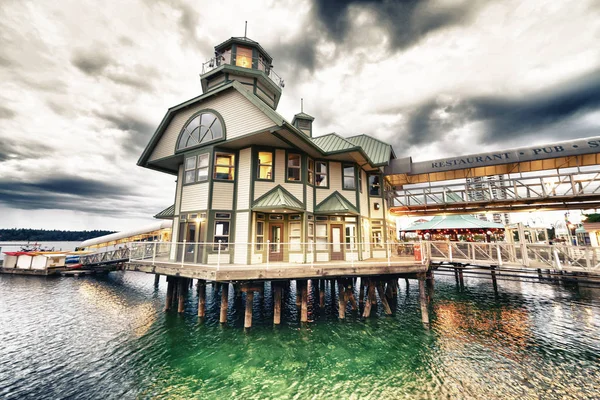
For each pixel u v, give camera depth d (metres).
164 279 26.81
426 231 17.98
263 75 15.72
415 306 14.74
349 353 8.75
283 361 8.21
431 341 9.75
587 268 10.42
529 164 17.47
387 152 17.69
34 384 7.05
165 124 15.27
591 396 6.42
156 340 9.90
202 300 12.13
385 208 18.25
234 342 9.63
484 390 6.68
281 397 6.39
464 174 20.00
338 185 15.48
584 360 8.25
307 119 18.28
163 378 7.28
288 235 13.42
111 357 8.57
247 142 12.71
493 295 17.61
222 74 15.68
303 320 11.35
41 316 13.39
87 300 16.98
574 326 11.43
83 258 27.98
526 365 7.96
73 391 6.70
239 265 10.83
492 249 12.87
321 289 14.32
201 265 10.43
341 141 16.05
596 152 14.44
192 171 13.70
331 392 6.60
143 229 33.03
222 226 12.49
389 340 9.82
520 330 10.91
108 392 6.64
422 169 18.70
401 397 6.38
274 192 12.75
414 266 11.41
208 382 7.07
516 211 18.44
